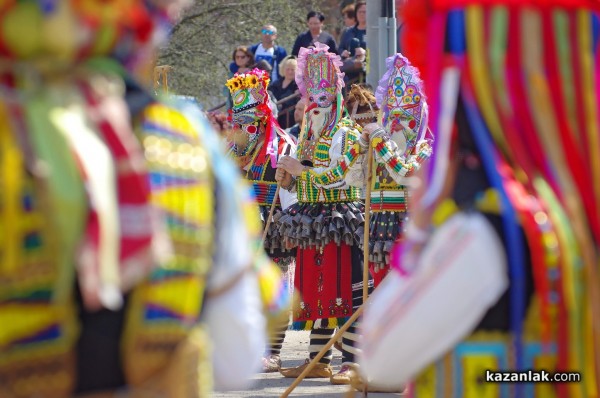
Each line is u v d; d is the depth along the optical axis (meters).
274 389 16.36
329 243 17.28
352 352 16.88
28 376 4.89
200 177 5.23
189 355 5.12
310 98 17.56
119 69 5.12
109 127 4.96
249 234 5.54
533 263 6.04
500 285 5.98
